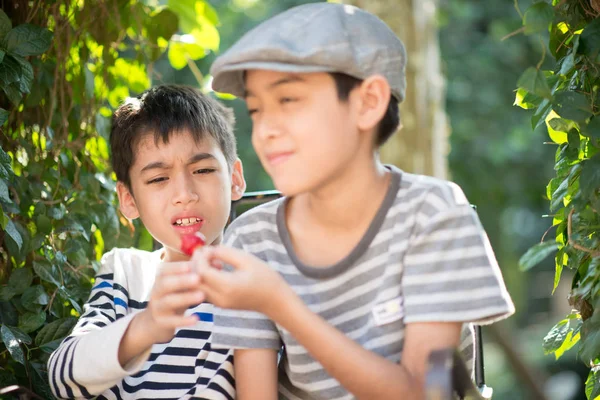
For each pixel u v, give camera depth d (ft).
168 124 7.52
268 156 5.65
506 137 30.12
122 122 7.73
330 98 5.57
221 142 7.79
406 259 5.82
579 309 7.07
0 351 7.70
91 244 9.07
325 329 5.43
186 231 7.49
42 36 7.65
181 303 5.52
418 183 5.98
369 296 5.90
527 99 7.32
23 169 8.32
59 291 8.00
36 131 8.57
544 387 32.07
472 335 6.52
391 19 17.70
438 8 29.63
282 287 5.40
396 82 5.84
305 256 6.09
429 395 4.75
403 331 5.87
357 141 5.73
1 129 8.20
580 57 6.84
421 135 17.93
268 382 6.27
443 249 5.74
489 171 30.58
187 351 7.21
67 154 8.86
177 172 7.52
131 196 7.91
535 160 30.60
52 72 8.61
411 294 5.75
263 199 8.54
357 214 5.93
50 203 8.30
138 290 7.75
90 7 8.95
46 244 8.23
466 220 5.79
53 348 7.74
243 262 5.37
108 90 9.59
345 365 5.45
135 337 6.31
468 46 30.83
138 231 9.46
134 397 7.09
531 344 35.96
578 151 7.06
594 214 6.70
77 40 8.95
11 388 6.25
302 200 6.24
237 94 6.01
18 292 7.77
